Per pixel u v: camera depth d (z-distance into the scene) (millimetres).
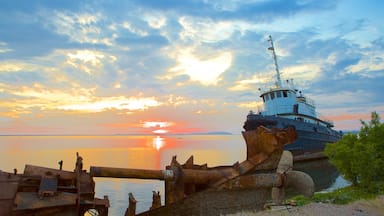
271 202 9406
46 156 52594
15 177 5633
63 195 5480
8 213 5129
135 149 81688
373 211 10094
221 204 6648
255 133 6891
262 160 6590
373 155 13500
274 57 37406
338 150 14492
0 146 90500
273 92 35312
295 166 32375
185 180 6320
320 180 27594
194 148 89312
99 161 45750
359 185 13586
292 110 34094
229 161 46375
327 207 10156
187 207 6512
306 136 33719
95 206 6207
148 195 20125
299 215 8859
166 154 61562
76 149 78688
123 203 17859
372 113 15141
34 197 5238
